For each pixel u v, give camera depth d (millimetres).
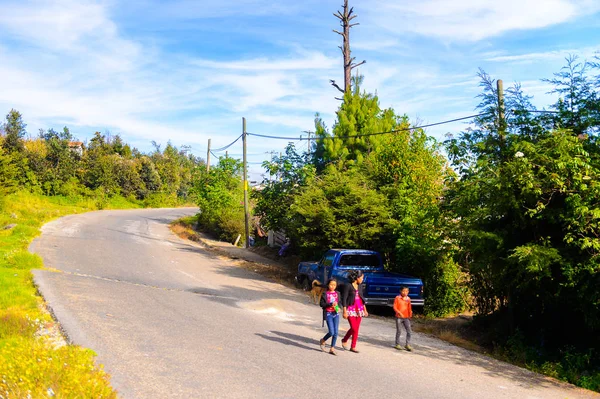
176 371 7570
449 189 12656
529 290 10812
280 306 14188
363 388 7484
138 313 11477
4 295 11750
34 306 11062
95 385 5852
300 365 8438
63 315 10383
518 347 10562
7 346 7230
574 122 10797
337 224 17078
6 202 33594
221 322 11430
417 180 17656
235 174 39750
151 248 25891
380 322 13391
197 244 30734
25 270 15805
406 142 18500
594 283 9102
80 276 16000
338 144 23891
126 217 44188
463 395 7527
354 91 25391
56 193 50312
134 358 8008
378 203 16938
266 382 7406
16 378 5609
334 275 14883
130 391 6578
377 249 17047
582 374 9133
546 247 9539
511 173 9969
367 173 19625
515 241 10625
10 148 49062
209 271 20453
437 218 12406
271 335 10578
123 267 19312
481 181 10852
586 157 9453
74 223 33969
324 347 9836
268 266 22594
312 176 22141
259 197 25234
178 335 9789
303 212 17750
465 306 15180
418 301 13992
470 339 12188
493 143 11438
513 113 11383
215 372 7676
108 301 12438
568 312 10672
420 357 9750
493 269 10836
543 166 9570
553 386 8477
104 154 65000
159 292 14805
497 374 8945
